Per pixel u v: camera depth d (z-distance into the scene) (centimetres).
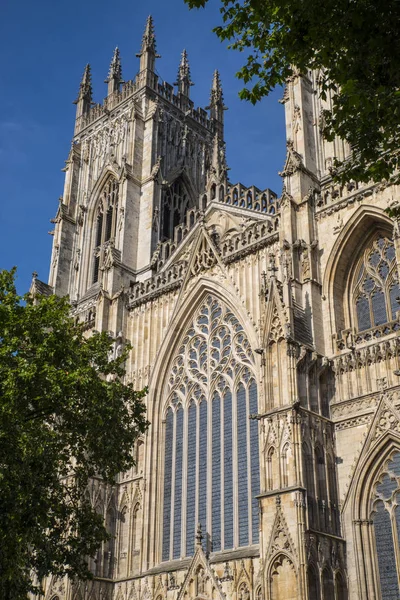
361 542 5822
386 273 6738
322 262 6981
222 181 8856
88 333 9125
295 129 7919
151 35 11756
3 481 4591
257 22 4150
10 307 5506
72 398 5294
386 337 6378
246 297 7494
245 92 4272
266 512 5816
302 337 6475
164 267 8756
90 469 5628
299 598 5334
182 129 11400
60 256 10869
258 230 7706
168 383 7969
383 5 3675
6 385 5019
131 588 7138
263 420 6166
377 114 4006
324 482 5969
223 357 7525
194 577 6469
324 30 3819
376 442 5978
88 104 12456
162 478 7588
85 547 5412
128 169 10194
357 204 6931
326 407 6369
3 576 4503
